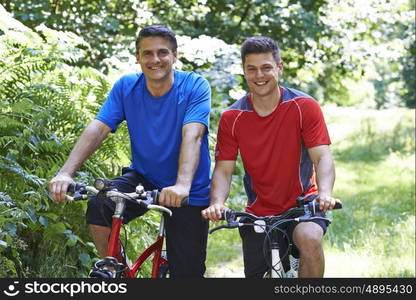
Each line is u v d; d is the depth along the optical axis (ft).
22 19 42.68
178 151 23.06
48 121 30.22
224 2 55.77
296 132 22.57
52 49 31.45
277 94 22.62
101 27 46.44
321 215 21.62
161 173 23.30
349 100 139.95
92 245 30.35
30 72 30.94
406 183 69.62
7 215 26.68
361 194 64.75
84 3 47.37
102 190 20.20
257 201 23.29
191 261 23.56
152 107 22.97
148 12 48.85
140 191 20.20
